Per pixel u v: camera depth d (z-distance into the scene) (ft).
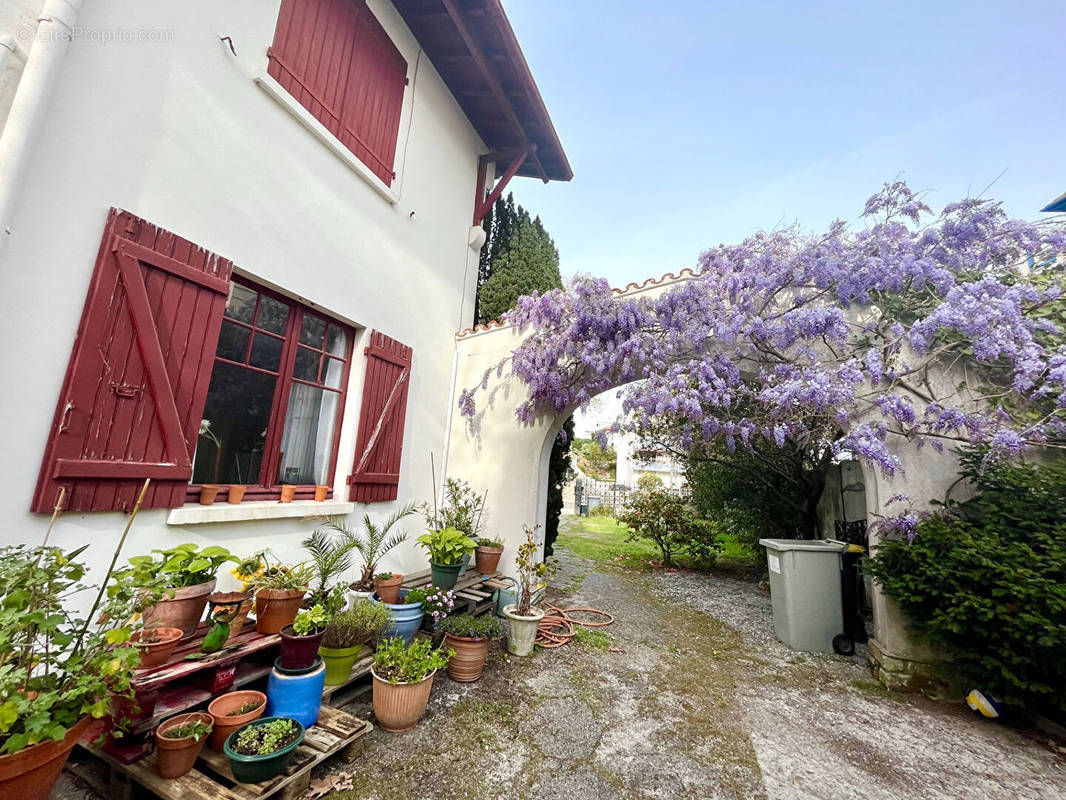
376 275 15.15
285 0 12.00
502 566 17.66
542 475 18.30
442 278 19.20
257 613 8.86
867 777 8.49
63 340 7.61
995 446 11.48
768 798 7.79
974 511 12.03
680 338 15.46
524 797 7.48
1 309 6.91
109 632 5.66
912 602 11.56
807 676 12.97
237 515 10.30
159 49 9.11
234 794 6.12
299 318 12.76
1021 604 9.75
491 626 11.73
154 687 6.59
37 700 4.79
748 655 14.42
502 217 26.81
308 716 7.84
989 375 12.94
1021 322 11.96
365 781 7.58
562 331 17.03
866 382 13.82
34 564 5.55
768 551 16.78
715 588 23.29
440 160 19.16
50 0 7.38
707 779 8.22
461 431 19.40
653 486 34.30
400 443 16.10
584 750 8.88
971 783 8.41
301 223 12.33
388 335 15.71
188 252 9.39
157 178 9.02
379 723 9.18
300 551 12.09
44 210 7.39
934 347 13.43
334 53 13.57
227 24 10.49
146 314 8.58
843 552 15.48
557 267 25.49
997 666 10.18
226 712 7.30
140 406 8.55
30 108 7.04
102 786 6.71
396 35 16.40
